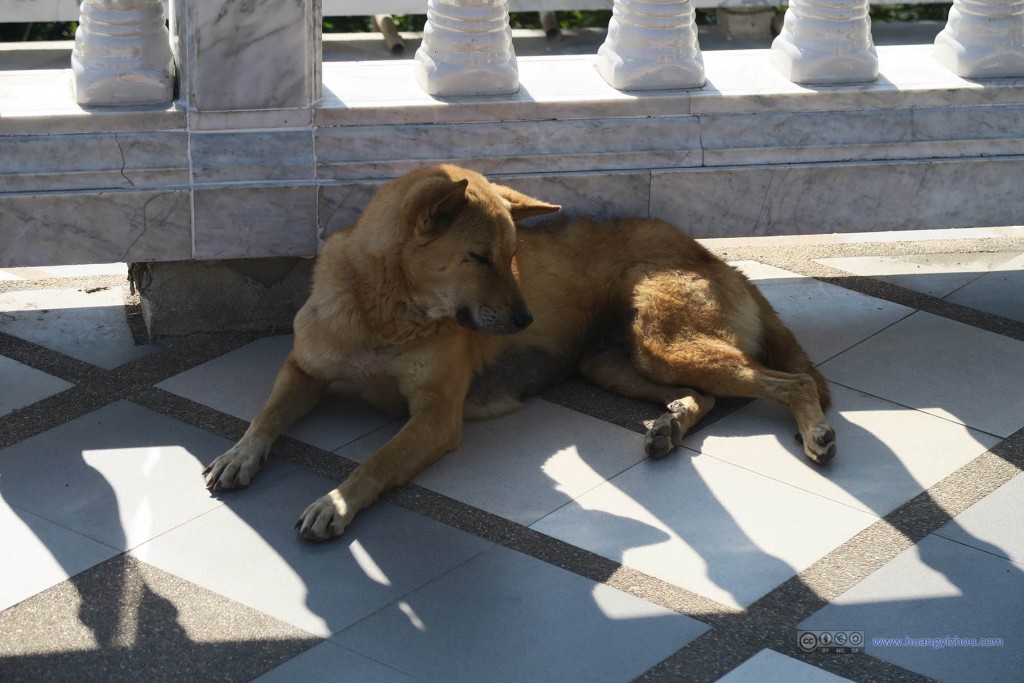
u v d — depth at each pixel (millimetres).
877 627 3012
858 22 3746
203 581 3074
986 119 3773
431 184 3250
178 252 3625
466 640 2975
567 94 3693
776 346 3592
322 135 3625
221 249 3637
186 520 3201
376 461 3262
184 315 3719
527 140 3684
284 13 3527
